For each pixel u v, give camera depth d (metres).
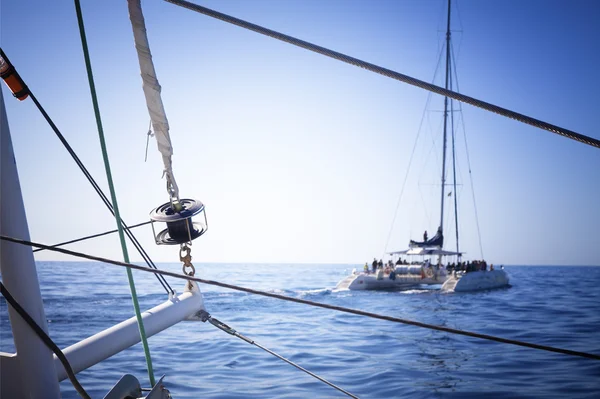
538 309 25.20
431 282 38.38
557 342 14.98
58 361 2.53
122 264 2.50
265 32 2.86
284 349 13.32
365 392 9.09
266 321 19.89
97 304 25.28
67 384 9.25
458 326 18.70
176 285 40.31
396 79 2.79
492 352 13.05
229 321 19.80
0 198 2.14
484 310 25.16
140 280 47.56
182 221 3.29
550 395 8.98
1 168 2.15
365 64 2.80
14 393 2.19
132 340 2.88
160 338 14.42
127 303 25.80
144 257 3.54
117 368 10.60
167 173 3.21
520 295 35.19
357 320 20.20
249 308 25.20
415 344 14.31
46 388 2.20
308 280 61.00
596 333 16.67
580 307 26.06
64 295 30.53
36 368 2.18
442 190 43.03
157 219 3.20
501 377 10.29
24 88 2.79
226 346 13.30
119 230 2.70
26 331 2.15
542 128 2.66
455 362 11.77
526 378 10.20
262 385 9.40
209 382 9.58
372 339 15.25
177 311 3.23
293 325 18.61
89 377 9.79
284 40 2.86
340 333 16.52
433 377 10.26
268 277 70.12
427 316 22.50
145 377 9.93
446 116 43.31
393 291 38.69
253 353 12.48
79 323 18.45
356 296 34.38
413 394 9.00
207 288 39.47
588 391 9.26
